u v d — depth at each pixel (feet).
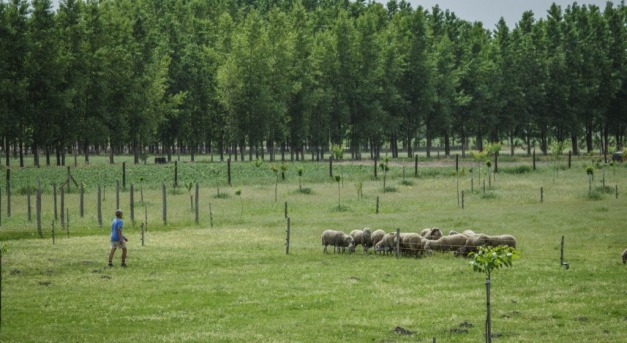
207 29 590.96
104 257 125.80
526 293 96.37
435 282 103.71
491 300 92.12
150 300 92.99
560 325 80.79
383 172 342.85
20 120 372.58
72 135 384.88
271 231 166.09
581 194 228.22
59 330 78.74
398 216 188.03
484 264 65.46
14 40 377.71
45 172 328.90
